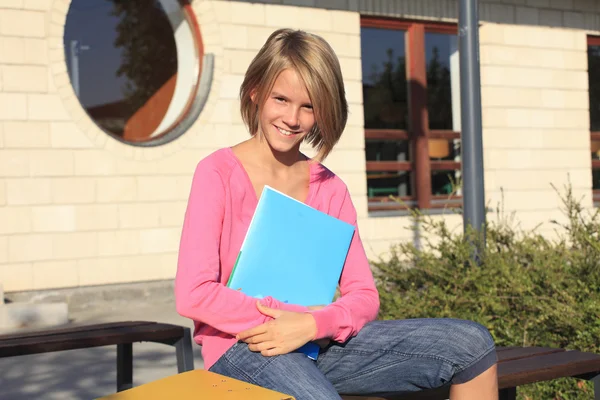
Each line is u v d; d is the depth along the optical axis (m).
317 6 9.49
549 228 11.15
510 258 4.66
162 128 8.66
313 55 2.25
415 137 10.45
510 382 2.50
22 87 7.71
